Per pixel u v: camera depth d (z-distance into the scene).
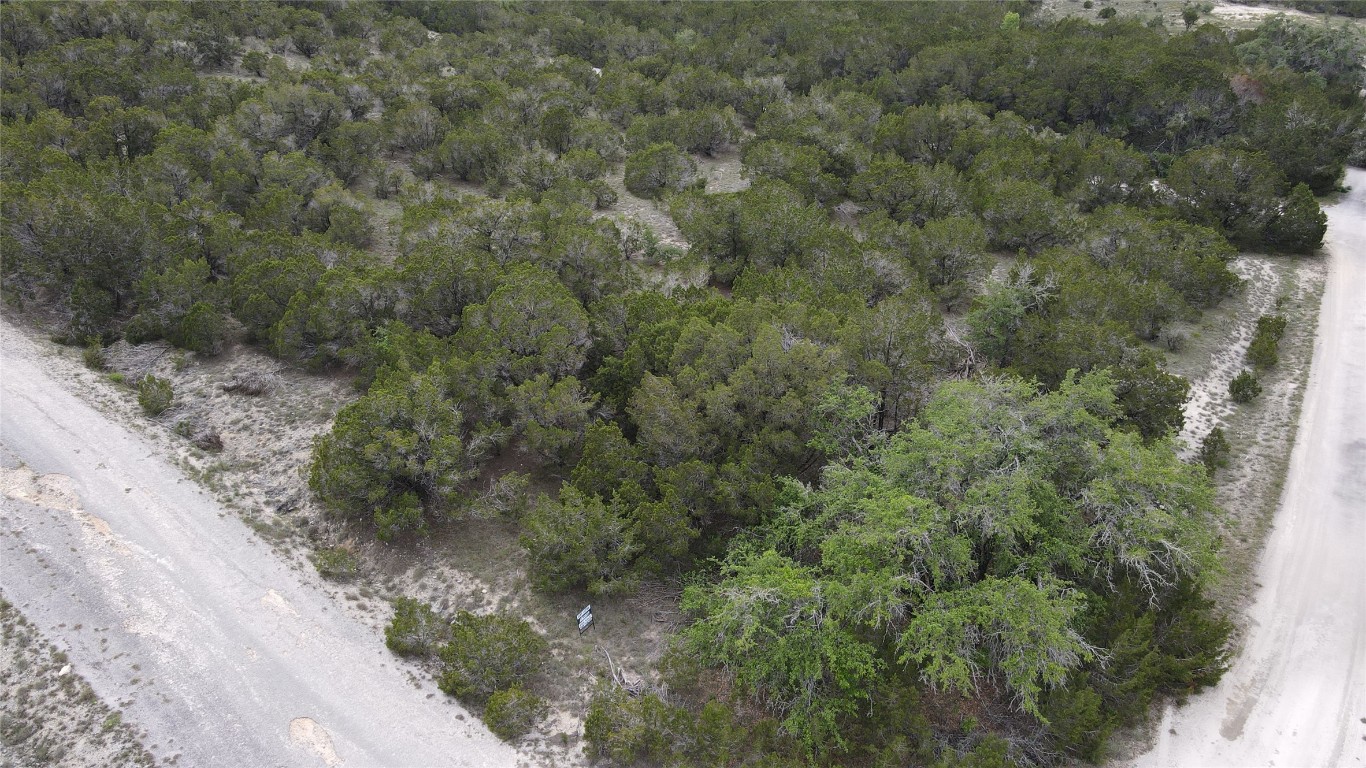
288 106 52.09
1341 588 25.56
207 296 35.72
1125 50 67.44
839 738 19.89
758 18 83.69
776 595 21.38
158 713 20.39
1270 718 21.59
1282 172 50.22
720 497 25.30
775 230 40.41
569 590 25.16
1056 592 21.05
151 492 27.12
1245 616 24.55
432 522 27.22
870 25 79.19
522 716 20.80
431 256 35.00
